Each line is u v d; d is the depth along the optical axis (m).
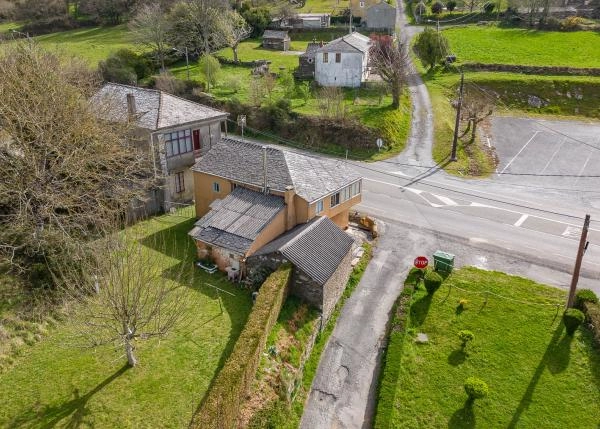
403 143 56.88
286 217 33.44
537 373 25.70
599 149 56.94
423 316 29.61
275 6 105.44
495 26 100.00
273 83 65.19
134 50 83.62
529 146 57.81
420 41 78.19
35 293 27.62
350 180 37.56
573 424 23.12
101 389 22.92
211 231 32.75
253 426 21.67
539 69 75.88
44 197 29.81
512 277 33.03
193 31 82.25
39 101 31.47
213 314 28.27
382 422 22.84
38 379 23.33
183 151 42.12
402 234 38.88
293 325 27.56
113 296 21.62
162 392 22.91
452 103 69.31
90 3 103.38
